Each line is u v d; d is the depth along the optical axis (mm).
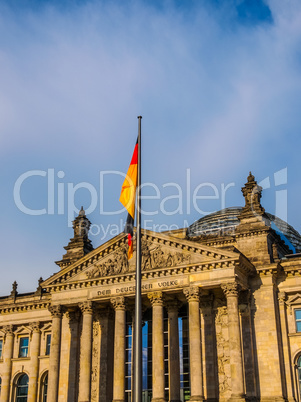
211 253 86625
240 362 79500
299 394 86062
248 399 80000
